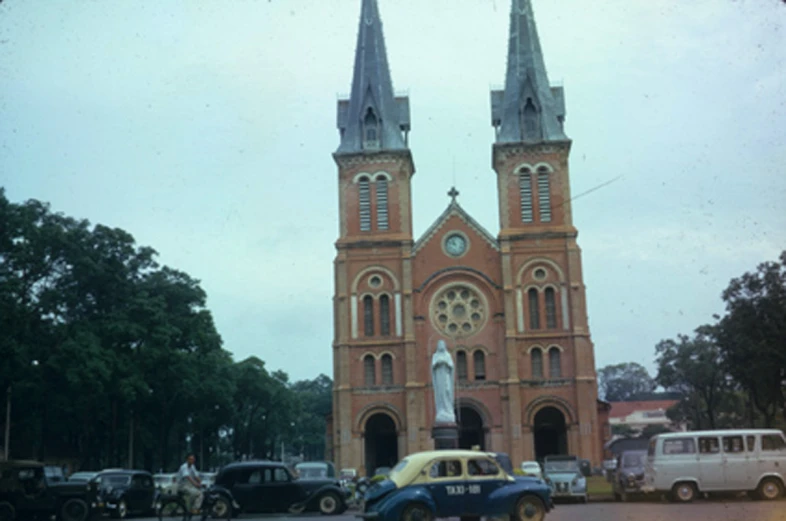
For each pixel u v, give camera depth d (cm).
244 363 10381
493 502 2445
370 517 2402
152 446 7806
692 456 3588
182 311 7938
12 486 3366
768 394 6219
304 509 3584
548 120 7669
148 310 6612
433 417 7188
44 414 6288
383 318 7406
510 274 7325
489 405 7169
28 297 6244
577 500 4166
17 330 5566
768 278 5997
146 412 7669
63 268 6619
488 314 7350
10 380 5762
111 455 6581
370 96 7862
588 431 6975
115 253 6981
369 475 7569
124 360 6400
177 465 10619
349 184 7675
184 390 7119
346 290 7444
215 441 10612
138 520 3703
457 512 2431
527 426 7056
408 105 8050
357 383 7288
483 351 7294
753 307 5981
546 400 7088
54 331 6206
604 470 6794
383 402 7225
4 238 5891
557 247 7362
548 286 7306
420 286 7444
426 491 2416
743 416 9806
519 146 7562
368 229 7575
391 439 7762
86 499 3444
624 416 16975
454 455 2483
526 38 7938
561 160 7550
